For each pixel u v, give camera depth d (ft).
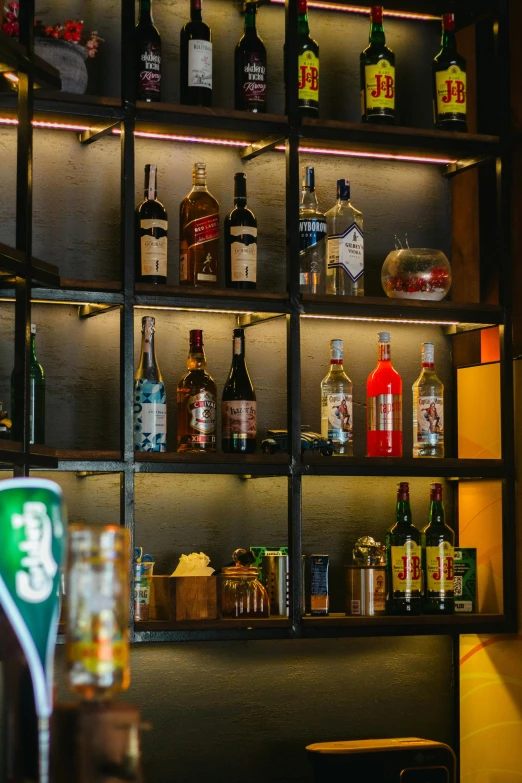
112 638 3.37
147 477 9.54
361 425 10.37
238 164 10.08
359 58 10.65
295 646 9.94
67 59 8.72
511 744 9.62
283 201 10.23
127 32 8.90
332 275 9.68
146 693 9.43
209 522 9.71
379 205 10.62
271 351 10.10
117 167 9.68
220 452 9.57
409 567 9.51
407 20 10.87
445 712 10.39
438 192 10.85
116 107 8.84
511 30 10.18
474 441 10.32
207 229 9.28
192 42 9.32
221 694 9.66
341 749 9.12
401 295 9.85
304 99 9.64
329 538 10.10
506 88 10.08
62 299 8.54
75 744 3.22
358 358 10.40
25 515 3.43
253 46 9.48
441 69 10.16
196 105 9.25
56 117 8.87
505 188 10.00
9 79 8.16
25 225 7.79
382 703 10.18
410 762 9.20
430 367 10.00
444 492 10.59
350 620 9.11
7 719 3.33
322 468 9.21
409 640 10.33
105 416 9.49
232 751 9.64
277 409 10.07
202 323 9.83
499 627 9.61
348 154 10.32
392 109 9.93
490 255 10.55
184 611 8.61
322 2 10.36
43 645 3.37
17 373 7.59
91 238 9.55
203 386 9.12
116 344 9.57
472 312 9.84
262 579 9.32
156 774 9.39
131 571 8.56
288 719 9.85
